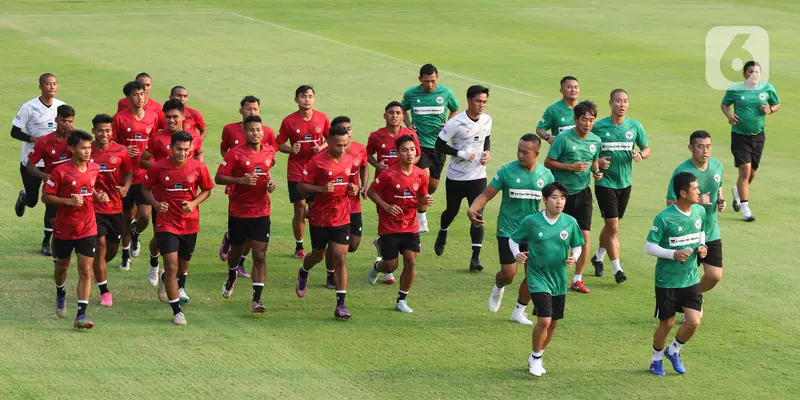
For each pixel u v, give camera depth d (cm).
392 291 3045
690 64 6844
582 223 3025
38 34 7312
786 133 5150
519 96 5862
